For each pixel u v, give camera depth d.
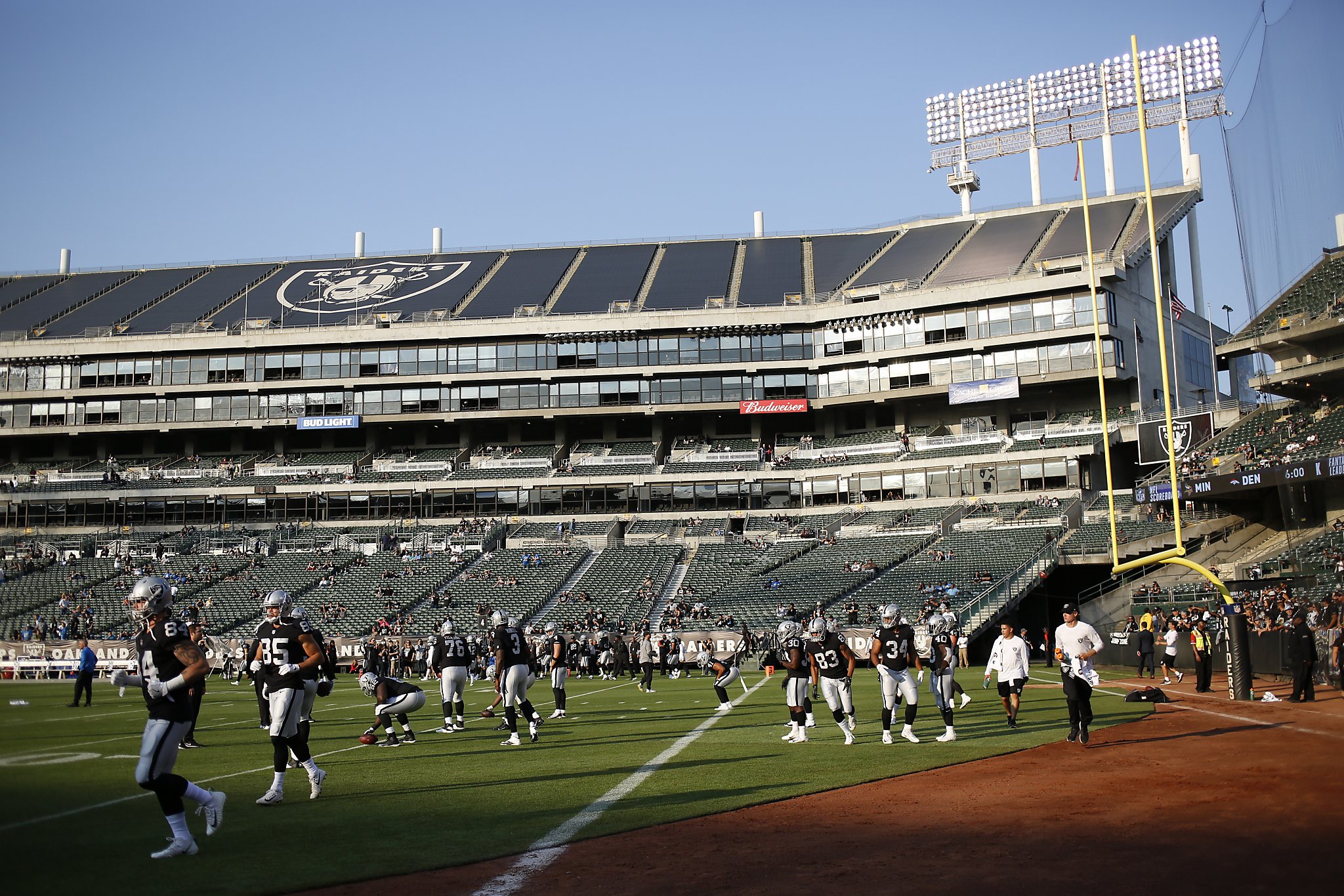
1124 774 12.07
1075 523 51.19
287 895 7.70
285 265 80.25
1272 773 11.69
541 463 65.75
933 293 60.00
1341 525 21.11
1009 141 70.06
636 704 25.70
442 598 52.69
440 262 77.88
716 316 64.38
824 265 69.88
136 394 68.75
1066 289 57.44
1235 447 43.34
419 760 15.17
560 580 55.00
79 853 8.93
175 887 7.83
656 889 7.66
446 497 64.94
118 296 76.56
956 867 8.00
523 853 8.88
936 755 14.43
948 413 62.81
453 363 66.75
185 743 17.47
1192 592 38.50
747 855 8.59
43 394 69.31
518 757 15.32
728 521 61.03
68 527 66.00
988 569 48.09
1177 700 21.73
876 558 52.50
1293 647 20.53
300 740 11.72
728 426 67.75
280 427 68.38
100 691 33.97
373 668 32.78
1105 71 66.81
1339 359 28.00
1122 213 63.75
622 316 65.06
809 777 12.59
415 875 8.19
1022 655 17.94
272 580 57.25
